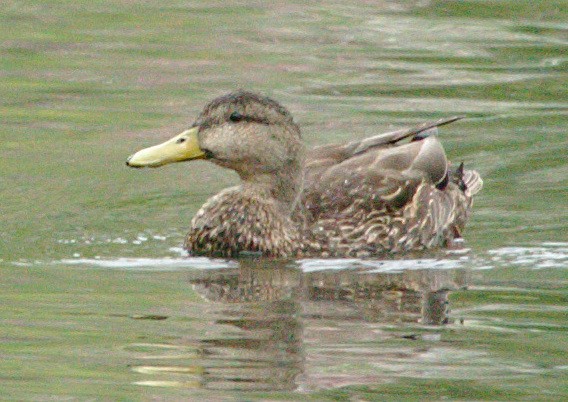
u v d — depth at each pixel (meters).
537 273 13.80
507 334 11.66
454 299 12.80
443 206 15.57
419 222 15.15
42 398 9.95
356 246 14.74
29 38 24.83
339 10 27.38
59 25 25.75
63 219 15.77
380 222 14.93
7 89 21.75
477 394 10.18
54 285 13.13
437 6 27.62
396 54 24.27
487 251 14.80
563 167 17.83
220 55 23.98
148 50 24.27
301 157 15.03
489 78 22.64
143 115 20.38
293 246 14.64
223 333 11.58
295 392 10.14
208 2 27.80
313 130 19.55
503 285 13.33
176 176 17.75
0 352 10.98
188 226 15.71
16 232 15.19
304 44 24.86
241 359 10.91
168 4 27.56
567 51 24.39
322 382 10.39
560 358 11.02
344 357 11.00
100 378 10.41
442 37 25.42
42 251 14.48
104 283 13.26
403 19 26.80
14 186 17.00
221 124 14.76
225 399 10.00
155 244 14.95
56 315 12.07
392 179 15.31
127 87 21.94
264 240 14.66
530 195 16.81
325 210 14.90
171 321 11.91
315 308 12.43
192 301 12.62
